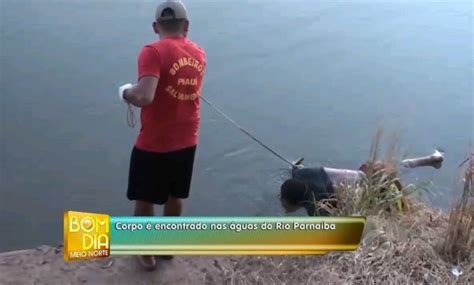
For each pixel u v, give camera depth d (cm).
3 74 799
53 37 915
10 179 616
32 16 984
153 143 397
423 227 456
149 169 405
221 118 761
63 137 684
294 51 953
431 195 571
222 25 1029
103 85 793
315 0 1174
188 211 591
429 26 1070
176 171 411
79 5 1048
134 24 984
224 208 598
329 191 554
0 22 952
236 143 708
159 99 387
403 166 641
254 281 409
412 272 404
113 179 624
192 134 408
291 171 646
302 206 568
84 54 870
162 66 379
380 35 1026
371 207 477
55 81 793
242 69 889
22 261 441
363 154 697
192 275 425
